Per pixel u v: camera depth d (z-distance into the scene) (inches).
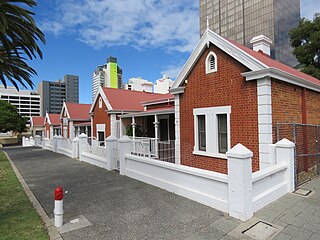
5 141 1915.6
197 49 368.2
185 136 397.7
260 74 285.9
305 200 223.1
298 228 168.2
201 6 2778.1
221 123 344.8
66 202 238.8
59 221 181.0
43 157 646.5
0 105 1831.9
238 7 2396.7
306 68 881.5
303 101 357.7
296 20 2186.3
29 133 2279.8
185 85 398.9
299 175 326.6
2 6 290.0
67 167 459.2
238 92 315.9
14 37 343.0
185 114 398.3
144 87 1102.4
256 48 482.0
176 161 411.8
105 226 180.7
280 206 209.5
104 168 431.5
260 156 287.0
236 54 313.3
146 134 732.0
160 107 676.7
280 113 306.5
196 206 216.2
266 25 2121.1
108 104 762.8
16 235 164.4
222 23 2551.7
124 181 321.1
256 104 294.8
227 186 200.8
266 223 177.6
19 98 3157.0
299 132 345.4
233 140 321.1
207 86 359.3
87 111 1173.7
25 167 478.3
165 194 254.5
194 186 234.8
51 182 331.6
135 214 202.7
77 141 605.0
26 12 307.9
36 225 181.5
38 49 374.0
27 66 471.8
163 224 181.6
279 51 1877.5
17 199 250.4
